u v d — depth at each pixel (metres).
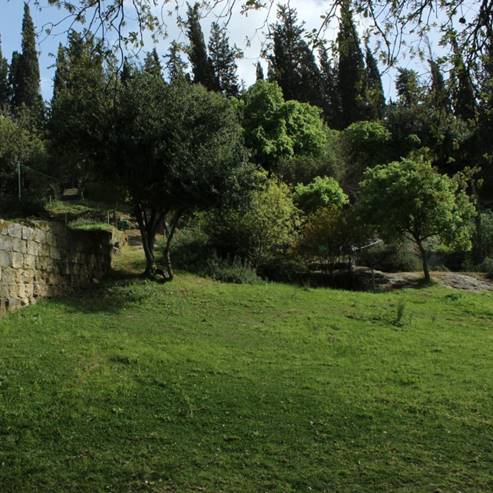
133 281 16.08
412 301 17.45
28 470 5.76
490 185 28.86
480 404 8.13
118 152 14.98
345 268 22.73
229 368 9.28
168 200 15.72
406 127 34.47
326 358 10.38
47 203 27.98
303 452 6.43
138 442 6.48
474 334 13.27
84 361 8.93
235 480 5.76
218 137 16.09
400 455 6.44
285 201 21.20
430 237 24.27
